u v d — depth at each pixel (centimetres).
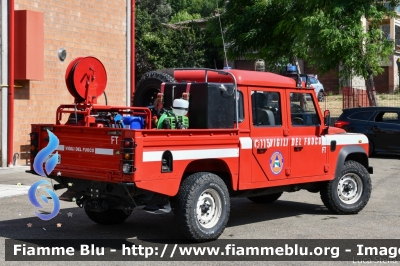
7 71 1554
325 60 2341
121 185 701
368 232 840
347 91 2894
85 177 739
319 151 927
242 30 2806
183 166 729
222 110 789
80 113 798
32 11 1579
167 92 830
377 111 1920
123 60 1989
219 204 774
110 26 1928
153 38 3891
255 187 826
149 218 941
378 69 2408
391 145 1873
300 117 910
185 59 3919
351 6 2264
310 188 963
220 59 4022
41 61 1614
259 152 830
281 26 2572
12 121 1566
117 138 698
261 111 848
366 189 995
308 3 2322
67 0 1758
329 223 905
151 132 694
